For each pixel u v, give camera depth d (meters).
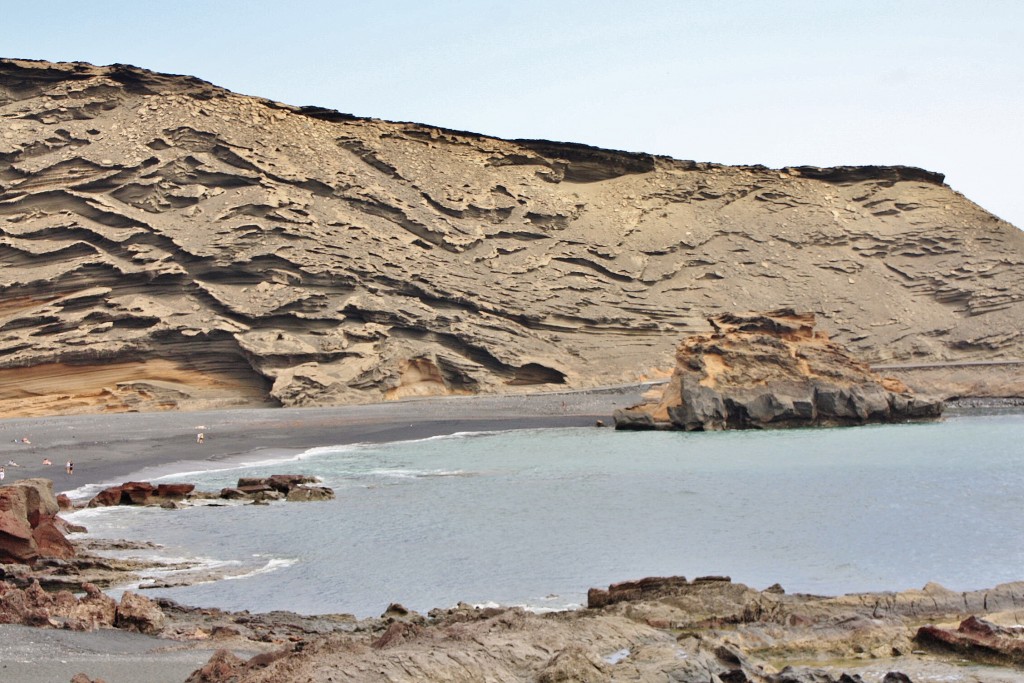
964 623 22.97
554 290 141.25
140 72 142.12
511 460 66.25
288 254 124.06
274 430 87.75
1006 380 118.81
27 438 76.00
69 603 24.47
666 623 24.64
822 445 71.94
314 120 151.12
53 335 113.25
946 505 45.94
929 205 171.00
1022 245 160.75
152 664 19.94
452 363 122.25
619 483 54.28
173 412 105.38
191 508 47.69
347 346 117.94
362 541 39.19
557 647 20.84
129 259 121.62
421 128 159.12
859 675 20.09
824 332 94.62
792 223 165.25
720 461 63.47
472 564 34.91
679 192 167.50
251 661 18.95
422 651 18.95
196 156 134.25
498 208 151.62
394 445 77.81
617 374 129.38
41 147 132.25
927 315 149.12
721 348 89.75
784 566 34.19
